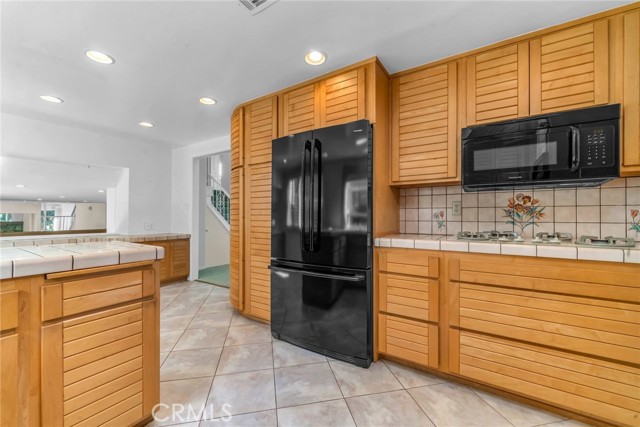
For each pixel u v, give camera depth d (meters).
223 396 1.56
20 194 4.52
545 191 1.90
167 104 2.72
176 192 4.47
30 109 2.80
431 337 1.72
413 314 1.78
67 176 3.71
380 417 1.40
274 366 1.88
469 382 1.67
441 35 1.69
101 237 3.58
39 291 1.02
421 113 2.00
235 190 2.81
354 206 1.88
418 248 1.76
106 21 1.56
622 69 1.44
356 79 1.98
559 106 1.57
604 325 1.29
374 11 1.49
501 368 1.51
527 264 1.45
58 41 1.73
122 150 3.90
